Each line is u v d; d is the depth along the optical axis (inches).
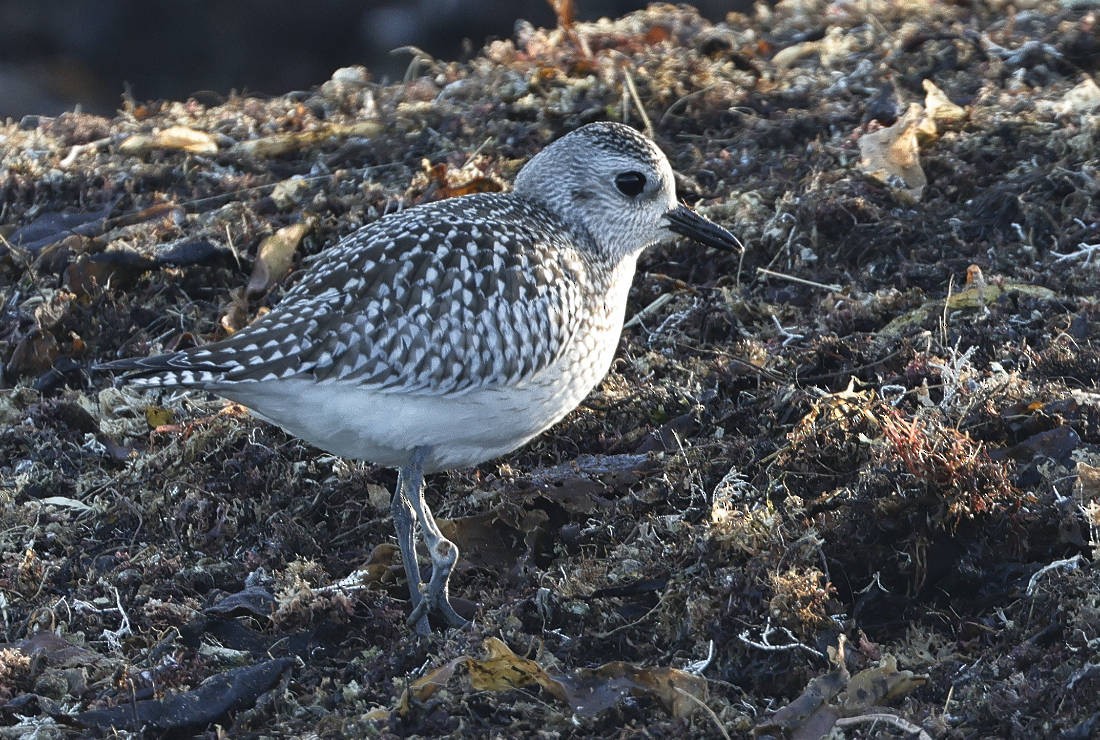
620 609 350.0
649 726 307.7
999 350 418.9
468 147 558.9
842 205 494.6
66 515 412.2
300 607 358.6
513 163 544.1
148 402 453.7
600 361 383.6
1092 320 432.1
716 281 487.5
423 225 362.0
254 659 350.9
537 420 370.0
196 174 570.9
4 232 540.4
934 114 540.7
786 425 400.8
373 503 404.5
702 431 410.3
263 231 518.3
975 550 345.7
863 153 518.6
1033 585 335.3
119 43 1178.0
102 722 324.8
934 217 495.2
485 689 320.8
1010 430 379.6
